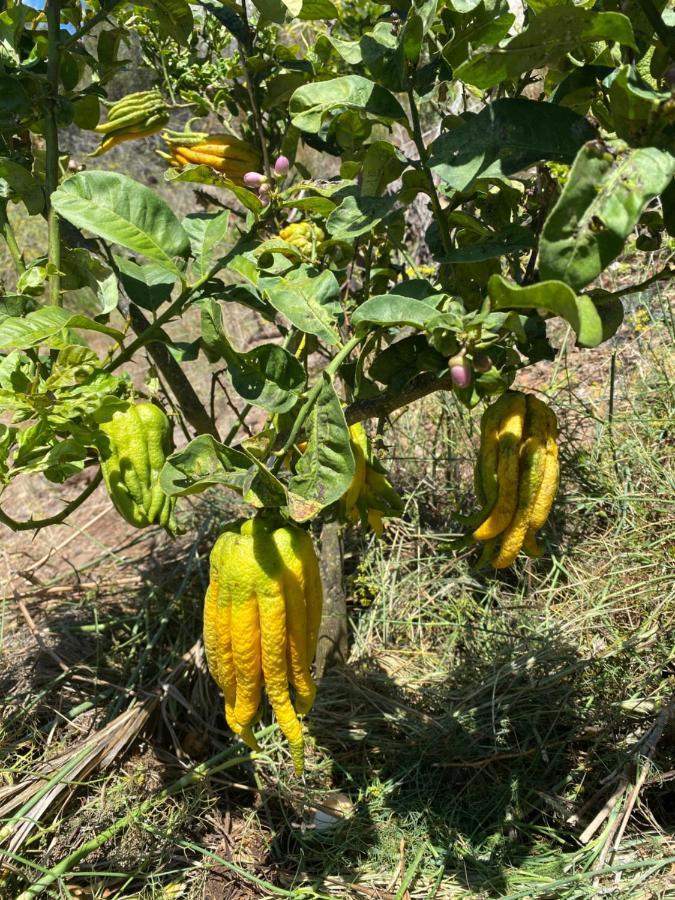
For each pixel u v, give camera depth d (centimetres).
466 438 325
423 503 326
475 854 197
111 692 254
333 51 186
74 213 135
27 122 161
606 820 194
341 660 257
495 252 118
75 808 214
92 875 193
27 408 123
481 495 127
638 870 182
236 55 220
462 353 106
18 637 285
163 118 173
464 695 234
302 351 163
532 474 119
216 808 220
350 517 179
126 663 264
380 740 228
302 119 125
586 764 211
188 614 280
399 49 121
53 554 366
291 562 111
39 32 181
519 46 104
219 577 114
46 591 311
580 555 278
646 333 342
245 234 154
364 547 308
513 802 204
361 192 134
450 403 320
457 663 255
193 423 206
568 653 234
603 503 292
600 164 89
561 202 88
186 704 239
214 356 161
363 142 156
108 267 165
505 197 147
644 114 101
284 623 112
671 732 204
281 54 194
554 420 122
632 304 359
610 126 120
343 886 193
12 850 195
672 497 271
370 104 125
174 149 175
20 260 164
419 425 350
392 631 277
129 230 137
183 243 141
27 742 233
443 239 131
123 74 299
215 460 116
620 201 88
